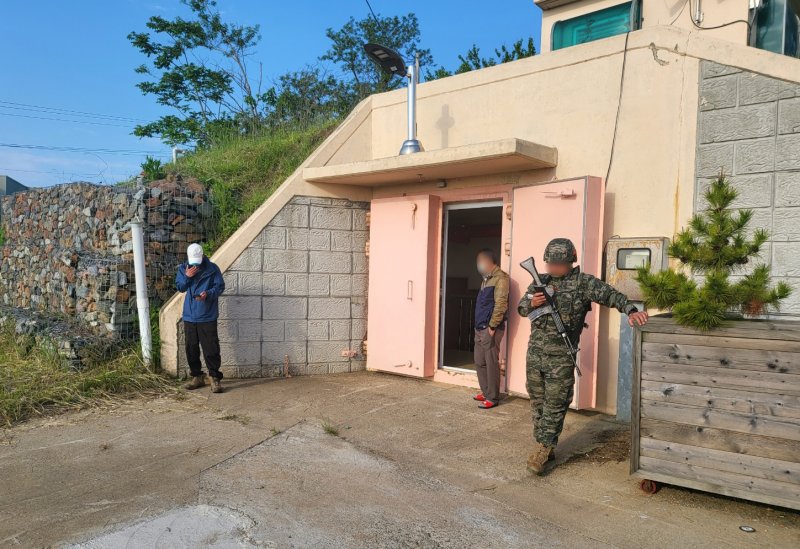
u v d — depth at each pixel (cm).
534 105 660
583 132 618
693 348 379
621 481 433
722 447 370
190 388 678
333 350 794
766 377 355
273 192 798
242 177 888
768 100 495
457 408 621
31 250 1012
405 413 602
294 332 770
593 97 611
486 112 704
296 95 1805
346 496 402
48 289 908
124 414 587
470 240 1176
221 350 727
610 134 597
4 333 855
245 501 391
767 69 495
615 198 592
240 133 1216
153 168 890
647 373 396
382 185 801
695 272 423
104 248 814
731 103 516
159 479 427
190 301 662
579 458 481
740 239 393
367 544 338
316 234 782
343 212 800
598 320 588
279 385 713
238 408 611
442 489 417
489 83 702
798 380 346
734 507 386
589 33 922
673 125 553
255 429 545
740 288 382
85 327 767
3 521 359
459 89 732
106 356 699
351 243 806
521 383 629
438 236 743
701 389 376
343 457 478
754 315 395
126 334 722
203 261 664
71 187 917
